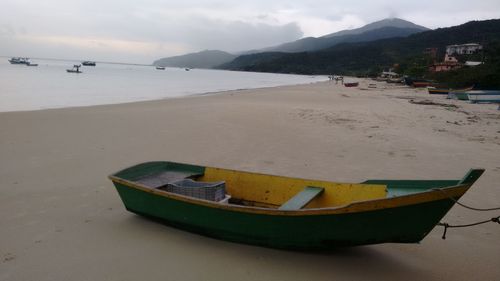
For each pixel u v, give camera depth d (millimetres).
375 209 4004
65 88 36062
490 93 29219
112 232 5359
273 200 5840
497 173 8578
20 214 5938
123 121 14805
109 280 4191
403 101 28562
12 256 4652
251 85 59969
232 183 6125
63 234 5277
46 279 4180
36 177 7781
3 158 9109
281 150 10594
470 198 6941
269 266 4523
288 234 4527
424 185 4852
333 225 4246
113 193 6973
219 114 17219
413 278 4363
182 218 5145
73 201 6539
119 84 47000
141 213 5570
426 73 75375
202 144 11180
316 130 13797
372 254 4887
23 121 14125
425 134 13484
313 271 4445
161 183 6047
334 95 34625
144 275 4301
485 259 4816
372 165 9195
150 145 10922
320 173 8484
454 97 31625
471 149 11141
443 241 5301
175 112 17609
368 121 16297
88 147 10508
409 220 4023
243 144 11266
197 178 6355
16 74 57562
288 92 37250
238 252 4824
